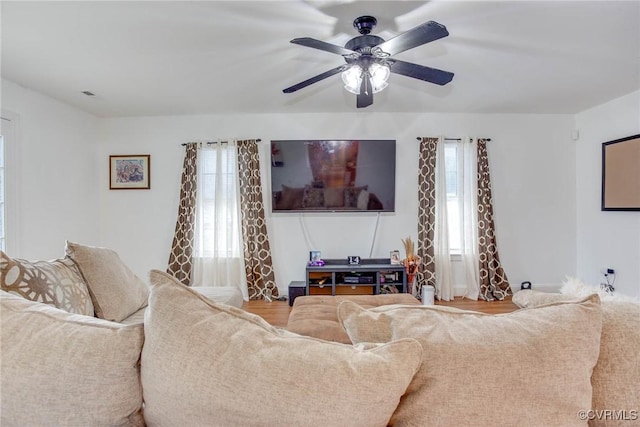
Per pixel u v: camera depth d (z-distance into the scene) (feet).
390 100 11.50
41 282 4.82
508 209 13.21
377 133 13.04
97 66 8.55
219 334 2.21
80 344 2.23
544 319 2.39
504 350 2.19
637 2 5.95
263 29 6.88
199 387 2.03
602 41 7.38
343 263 12.67
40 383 2.14
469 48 7.72
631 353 2.42
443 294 12.67
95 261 6.32
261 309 11.57
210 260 13.00
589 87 10.23
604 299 2.98
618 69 8.89
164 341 2.18
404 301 7.86
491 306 11.77
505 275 12.94
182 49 7.70
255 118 13.07
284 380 1.99
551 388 2.11
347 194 12.71
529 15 6.38
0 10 6.09
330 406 1.94
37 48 7.58
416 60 8.34
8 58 8.07
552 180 13.19
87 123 12.53
